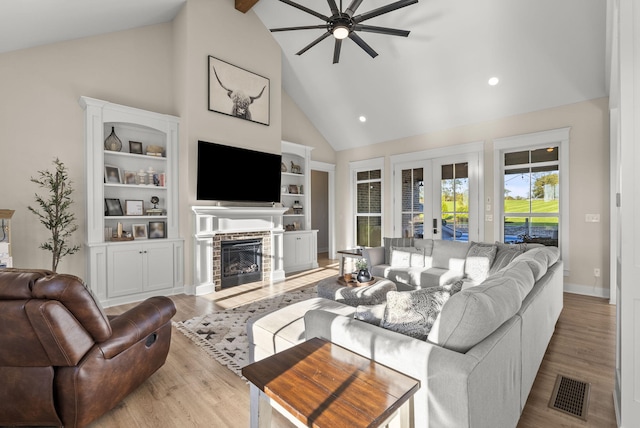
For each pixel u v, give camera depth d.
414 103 5.37
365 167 6.87
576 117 4.30
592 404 1.90
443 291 1.58
